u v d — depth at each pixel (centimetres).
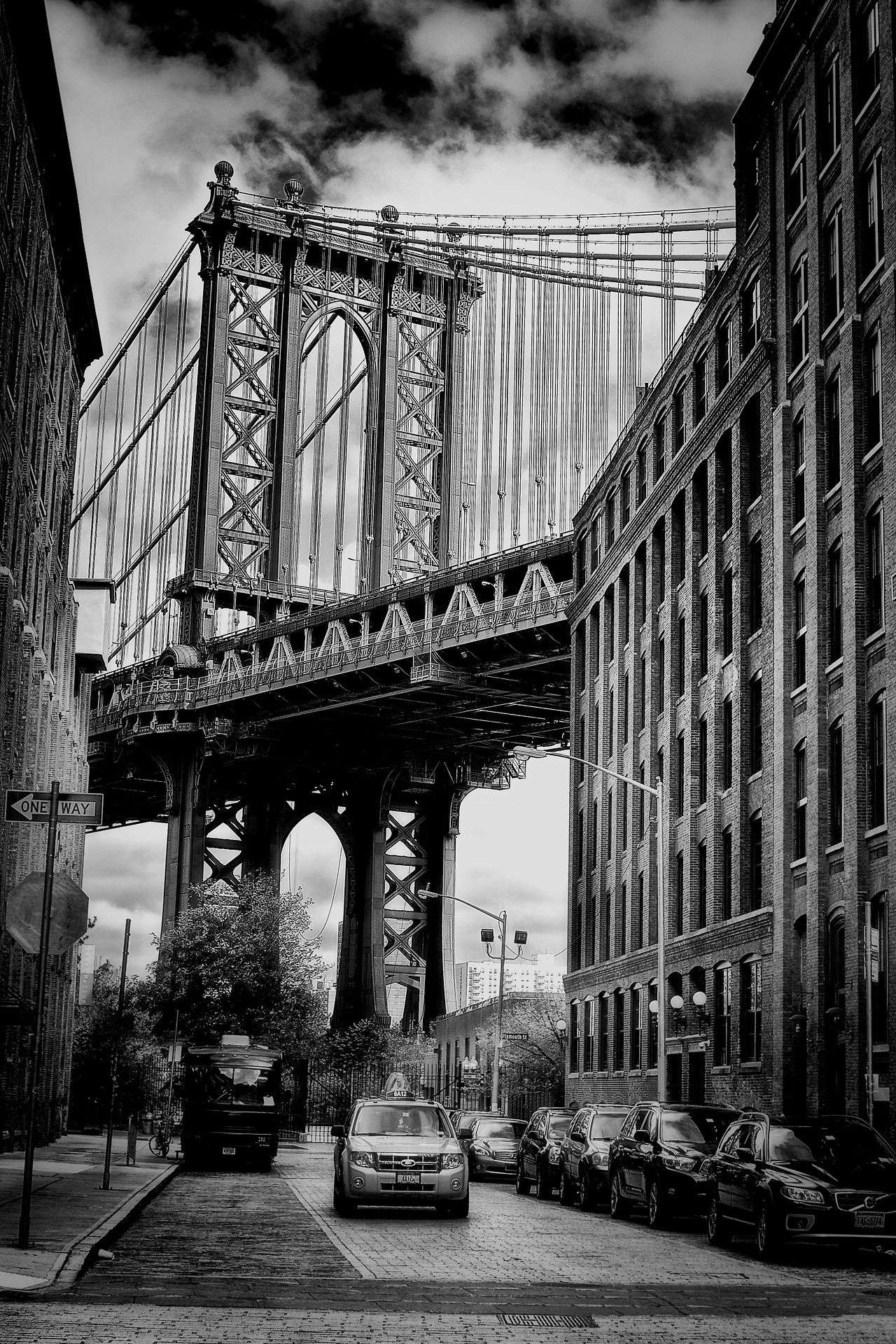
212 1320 1366
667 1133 2767
